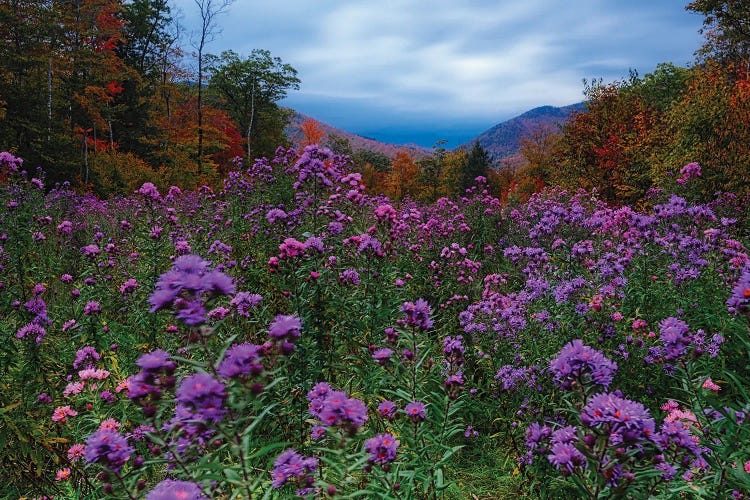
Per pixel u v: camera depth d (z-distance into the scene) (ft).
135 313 17.31
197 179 103.30
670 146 54.34
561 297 16.05
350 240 18.93
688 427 8.91
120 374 14.49
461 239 31.07
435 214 39.50
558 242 23.02
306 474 8.20
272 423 12.11
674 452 8.59
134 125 127.95
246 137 188.03
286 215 21.01
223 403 6.60
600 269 19.29
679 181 39.14
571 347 7.45
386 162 304.30
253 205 29.45
